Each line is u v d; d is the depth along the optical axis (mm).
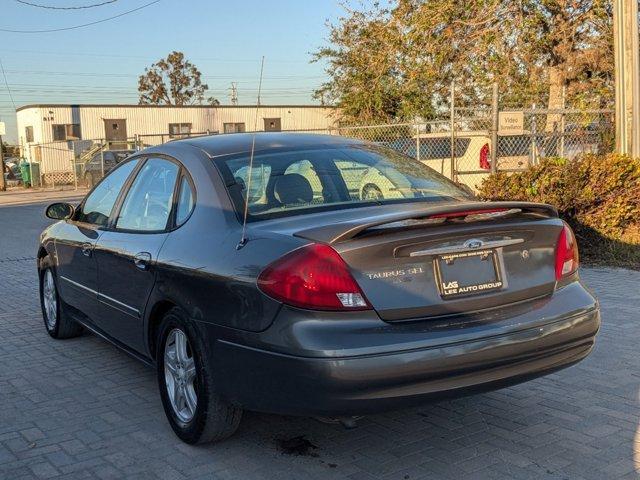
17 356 5926
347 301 3205
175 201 4391
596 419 4297
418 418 4379
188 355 4035
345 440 4078
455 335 3314
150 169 4891
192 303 3785
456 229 3414
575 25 16547
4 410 4668
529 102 18125
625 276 8344
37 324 7086
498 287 3582
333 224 3428
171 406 4168
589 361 5371
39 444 4109
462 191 4566
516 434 4109
